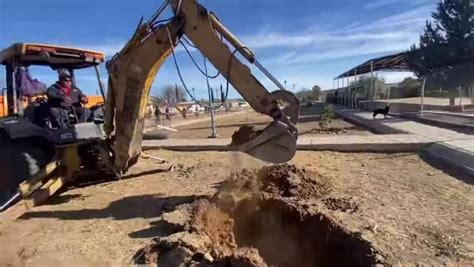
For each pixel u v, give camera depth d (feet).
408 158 31.89
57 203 23.65
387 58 104.06
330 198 21.07
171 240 15.89
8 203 22.53
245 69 20.48
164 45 21.40
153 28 21.61
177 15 21.13
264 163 23.02
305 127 68.13
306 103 177.37
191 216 18.78
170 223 18.31
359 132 55.83
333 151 35.99
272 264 18.17
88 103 30.89
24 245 17.37
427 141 36.01
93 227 19.29
